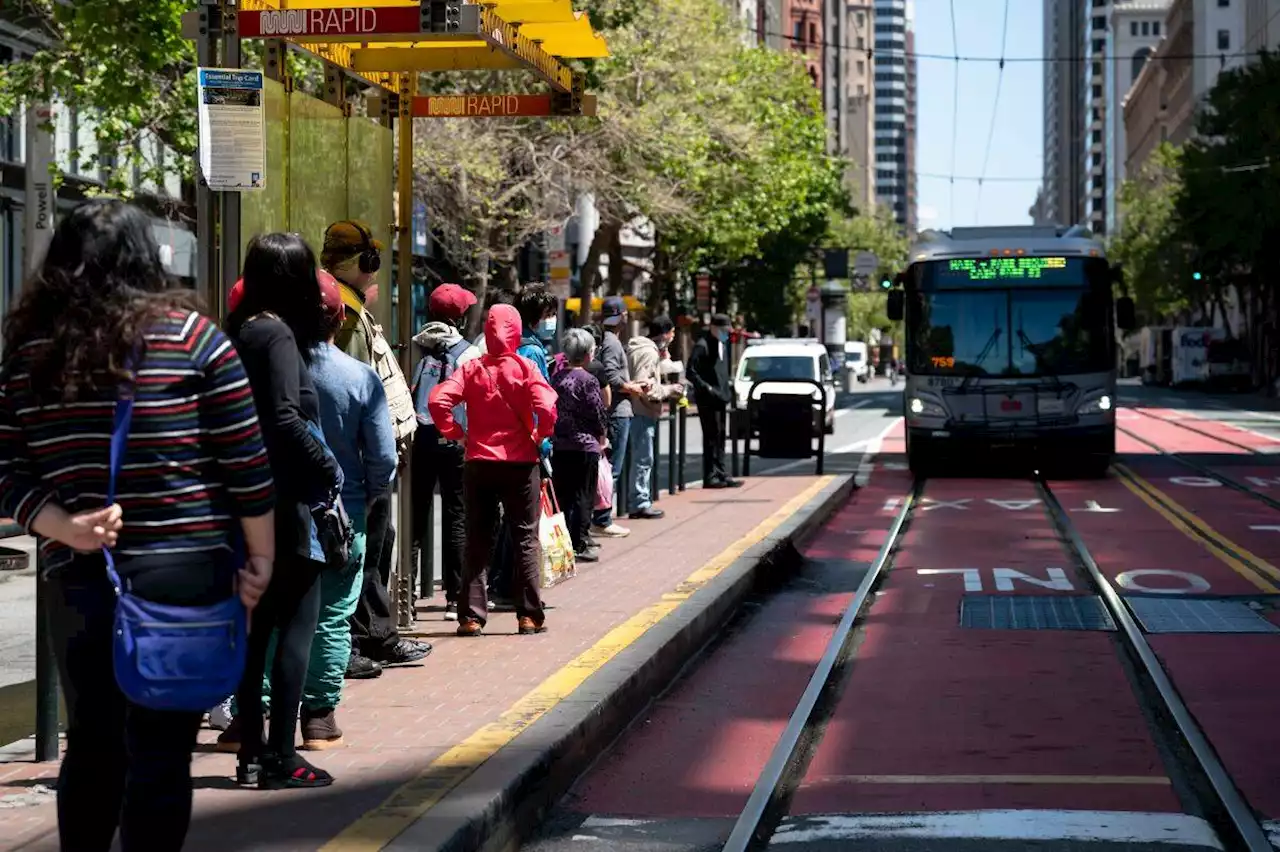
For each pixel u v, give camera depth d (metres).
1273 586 19.52
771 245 98.31
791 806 10.02
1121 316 37.75
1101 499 31.61
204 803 8.76
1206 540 24.47
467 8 12.53
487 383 14.23
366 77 14.85
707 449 31.80
